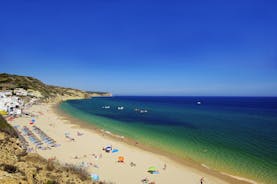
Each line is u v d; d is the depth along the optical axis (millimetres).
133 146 35281
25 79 146000
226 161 28875
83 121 62375
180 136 43625
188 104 161250
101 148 33062
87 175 13719
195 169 25875
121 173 23594
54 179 9898
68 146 33156
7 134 17641
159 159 28984
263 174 24641
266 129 52594
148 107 123188
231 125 58375
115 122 61812
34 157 13211
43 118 63156
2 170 8805
